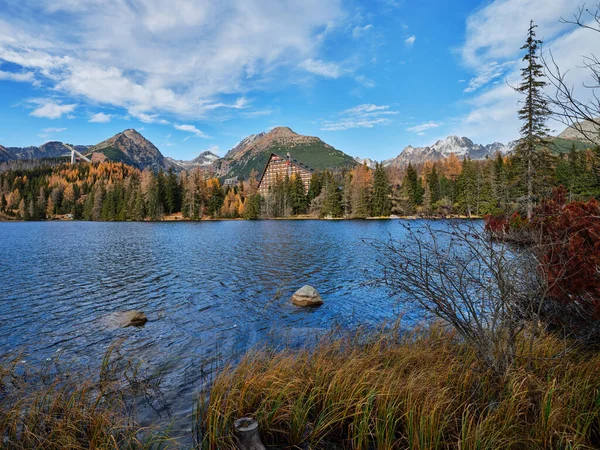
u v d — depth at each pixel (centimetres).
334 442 436
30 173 18162
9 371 700
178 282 1752
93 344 913
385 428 415
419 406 435
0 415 467
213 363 768
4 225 8188
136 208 10531
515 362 482
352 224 6850
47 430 441
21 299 1430
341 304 1298
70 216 12950
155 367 746
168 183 11819
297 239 3938
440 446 390
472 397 462
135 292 1545
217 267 2184
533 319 459
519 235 485
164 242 3862
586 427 371
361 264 2194
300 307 1268
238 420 429
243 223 8338
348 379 503
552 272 538
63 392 550
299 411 447
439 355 601
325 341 756
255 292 1522
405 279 518
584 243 546
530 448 372
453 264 481
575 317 596
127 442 430
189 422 506
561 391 431
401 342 730
